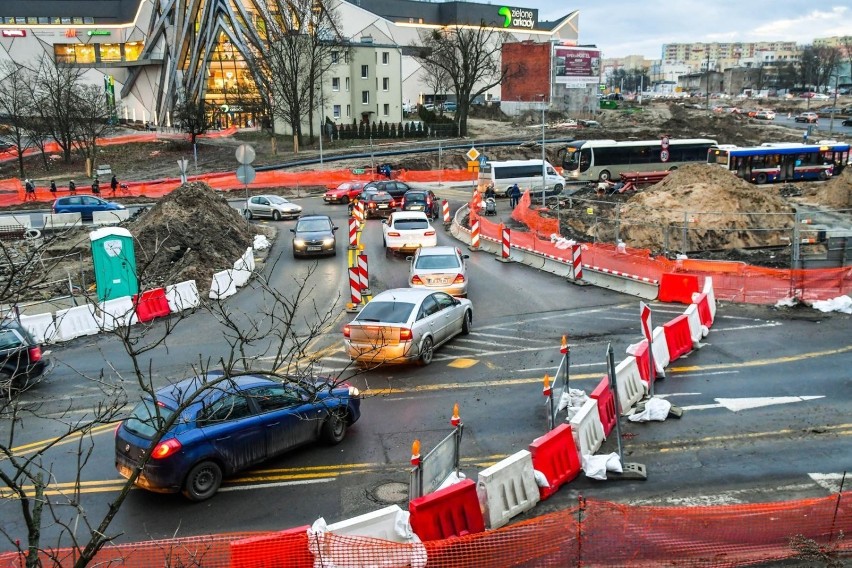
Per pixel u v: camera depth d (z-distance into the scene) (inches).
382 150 2689.5
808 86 6968.5
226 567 275.1
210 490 371.6
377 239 1262.3
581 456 393.4
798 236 797.9
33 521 181.2
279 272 994.7
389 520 292.5
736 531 303.0
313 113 3063.5
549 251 997.8
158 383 560.7
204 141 2957.7
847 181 1547.7
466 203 1806.1
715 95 7229.3
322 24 3216.0
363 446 434.0
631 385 489.7
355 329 564.1
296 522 345.7
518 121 3811.5
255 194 1978.3
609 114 4141.2
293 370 577.3
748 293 781.3
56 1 4498.0
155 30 3759.8
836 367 558.6
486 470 336.5
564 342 469.4
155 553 275.1
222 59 3575.3
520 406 493.4
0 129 2770.7
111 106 3373.5
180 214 1075.3
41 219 1397.6
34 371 543.2
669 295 799.7
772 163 1973.4
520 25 5270.7
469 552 277.7
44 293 860.6
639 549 296.2
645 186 2033.7
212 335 698.2
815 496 360.2
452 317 639.1
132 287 771.4
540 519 290.2
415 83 4480.8
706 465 398.9
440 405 498.9
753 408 479.2
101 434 459.8
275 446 401.1
